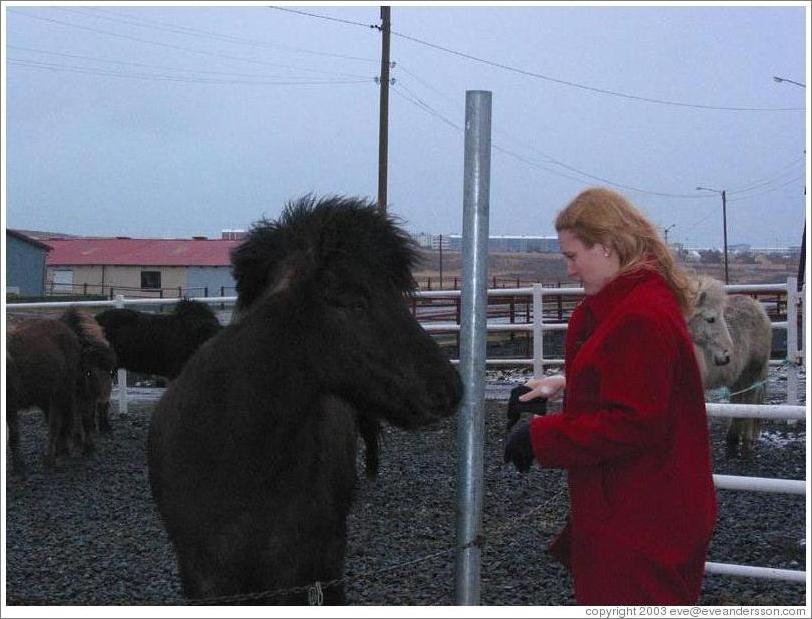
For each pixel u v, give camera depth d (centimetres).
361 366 309
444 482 816
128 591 535
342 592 353
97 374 1022
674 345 270
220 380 316
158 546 637
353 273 310
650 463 278
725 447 981
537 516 678
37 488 845
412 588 518
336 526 348
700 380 281
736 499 739
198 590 321
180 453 321
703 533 280
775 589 511
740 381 1027
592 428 269
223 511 312
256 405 309
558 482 791
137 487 844
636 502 278
